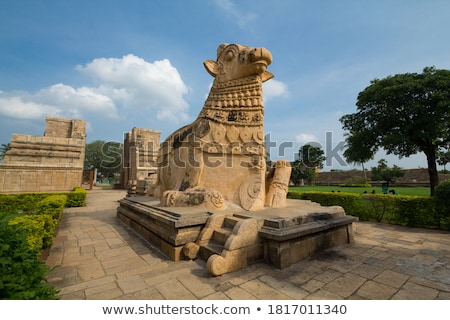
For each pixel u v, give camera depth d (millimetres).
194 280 3293
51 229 4887
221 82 6230
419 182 30781
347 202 9117
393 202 7816
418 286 3135
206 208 4957
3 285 1645
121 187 28328
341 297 2865
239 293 2951
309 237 4281
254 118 5930
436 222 6898
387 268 3744
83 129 24766
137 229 6383
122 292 2994
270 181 6211
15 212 2635
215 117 5891
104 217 9031
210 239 4293
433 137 12164
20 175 17969
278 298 2832
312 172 39500
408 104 12133
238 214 4496
